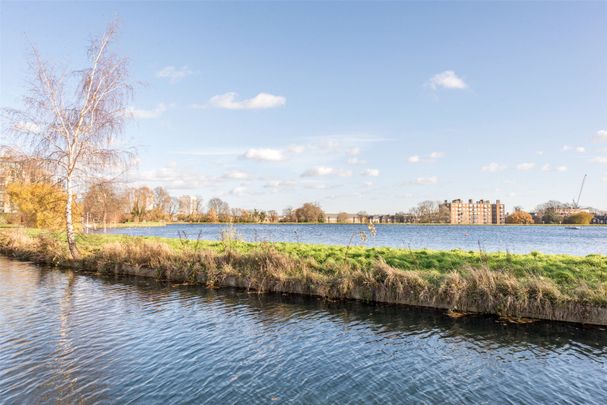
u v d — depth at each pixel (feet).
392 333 34.88
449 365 28.04
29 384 25.38
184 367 28.07
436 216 542.16
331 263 53.78
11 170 75.61
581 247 131.54
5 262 80.79
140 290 52.90
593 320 36.14
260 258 56.13
